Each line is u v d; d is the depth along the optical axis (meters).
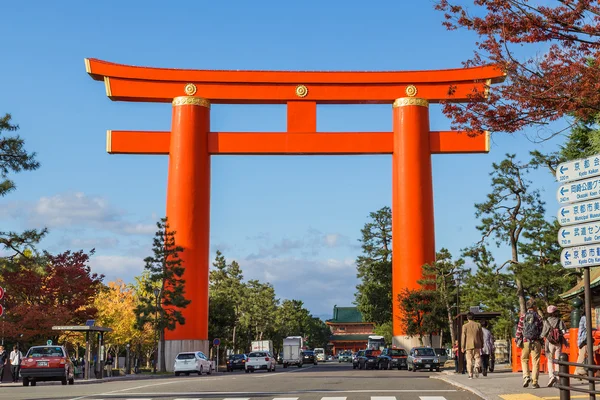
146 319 58.62
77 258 54.94
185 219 62.25
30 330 49.16
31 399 19.98
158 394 21.62
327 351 175.00
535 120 17.41
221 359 101.88
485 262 50.84
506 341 63.38
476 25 16.94
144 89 63.22
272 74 63.31
